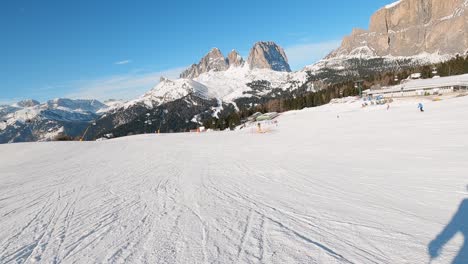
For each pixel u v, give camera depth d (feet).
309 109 288.51
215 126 364.79
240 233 17.56
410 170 32.22
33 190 33.86
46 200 28.55
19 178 43.80
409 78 443.32
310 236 16.62
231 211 21.91
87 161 61.05
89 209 24.41
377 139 64.59
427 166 33.40
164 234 17.97
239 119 363.97
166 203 25.04
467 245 14.55
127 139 140.36
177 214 21.79
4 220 22.81
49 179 41.01
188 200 25.72
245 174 37.60
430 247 14.60
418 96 229.25
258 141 90.63
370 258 13.87
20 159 72.79
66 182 37.86
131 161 57.67
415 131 69.92
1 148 102.58
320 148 59.82
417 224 17.46
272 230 17.80
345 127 106.93
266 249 15.30
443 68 427.33
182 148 81.87
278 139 90.43
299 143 73.51
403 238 15.72
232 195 26.86
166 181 35.32
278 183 31.09
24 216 23.57
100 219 21.53
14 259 15.75
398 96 251.39
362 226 17.61
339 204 22.22
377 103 223.92
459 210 19.19
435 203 20.92
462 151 40.32
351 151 51.49
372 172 33.01
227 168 43.50
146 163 53.67
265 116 277.85
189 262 14.33
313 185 29.09
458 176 27.78
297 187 28.68
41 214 23.85
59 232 19.40
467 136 52.75
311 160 45.68
